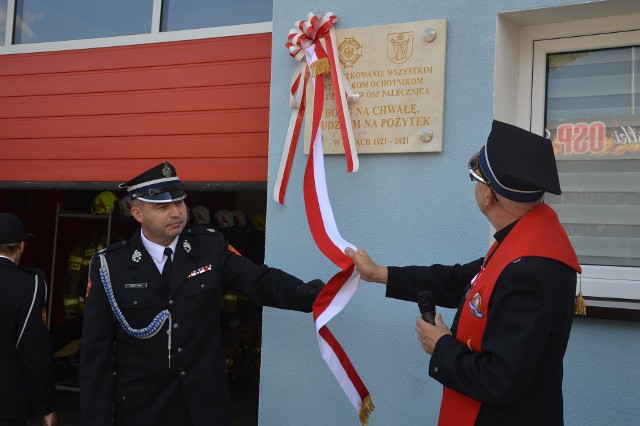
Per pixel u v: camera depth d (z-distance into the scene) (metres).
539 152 2.08
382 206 3.36
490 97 3.15
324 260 3.47
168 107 4.37
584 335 3.01
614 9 3.06
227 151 4.17
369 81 3.37
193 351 2.84
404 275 2.76
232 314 7.06
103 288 2.87
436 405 3.23
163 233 2.88
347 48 3.42
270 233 3.60
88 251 6.50
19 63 4.85
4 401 3.38
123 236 7.32
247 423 5.50
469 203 3.18
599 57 3.26
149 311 2.83
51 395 3.45
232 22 4.30
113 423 2.84
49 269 7.17
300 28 3.48
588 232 3.24
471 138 3.18
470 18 3.20
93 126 4.59
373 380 3.34
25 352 3.38
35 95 4.78
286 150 3.53
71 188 4.62
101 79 4.58
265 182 4.06
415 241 3.28
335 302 2.91
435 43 3.24
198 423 2.80
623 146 3.20
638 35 3.14
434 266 2.75
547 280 1.97
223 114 4.20
